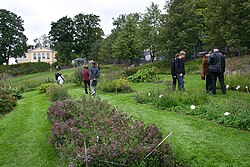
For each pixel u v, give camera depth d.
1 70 44.28
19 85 22.20
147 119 5.82
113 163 3.19
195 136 4.54
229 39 19.52
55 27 61.81
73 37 63.31
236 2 19.16
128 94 10.09
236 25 19.16
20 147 5.11
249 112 5.14
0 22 52.94
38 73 45.75
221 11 19.95
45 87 14.90
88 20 63.94
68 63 58.53
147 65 25.20
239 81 9.48
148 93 8.20
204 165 3.60
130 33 34.69
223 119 5.21
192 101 6.86
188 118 5.71
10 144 5.35
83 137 3.76
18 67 48.06
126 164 3.25
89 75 11.53
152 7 29.70
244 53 20.00
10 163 4.44
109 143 3.50
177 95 7.20
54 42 61.25
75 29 62.78
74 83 17.69
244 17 19.28
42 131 5.92
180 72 8.61
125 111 6.76
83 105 5.83
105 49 45.03
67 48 59.88
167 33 23.77
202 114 5.85
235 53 21.56
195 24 23.53
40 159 4.45
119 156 3.27
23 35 56.25
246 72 11.36
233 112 5.39
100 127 4.16
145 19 29.72
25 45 56.28
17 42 55.03
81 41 62.56
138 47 30.61
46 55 72.50
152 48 29.05
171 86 8.62
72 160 3.35
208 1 21.91
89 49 62.19
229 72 11.80
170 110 6.62
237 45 19.38
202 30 24.23
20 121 7.32
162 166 3.50
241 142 4.18
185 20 23.36
